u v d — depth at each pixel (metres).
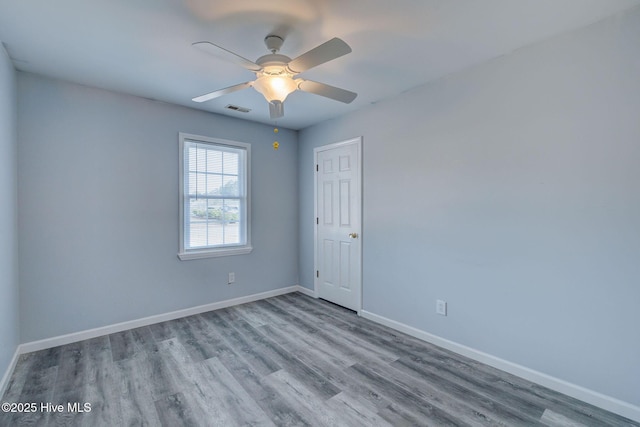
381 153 3.26
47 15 1.80
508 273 2.32
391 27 1.95
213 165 3.71
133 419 1.82
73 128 2.80
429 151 2.82
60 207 2.74
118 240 3.04
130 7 1.74
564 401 1.98
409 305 3.02
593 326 1.95
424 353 2.63
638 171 1.78
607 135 1.88
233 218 3.90
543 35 2.06
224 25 1.93
